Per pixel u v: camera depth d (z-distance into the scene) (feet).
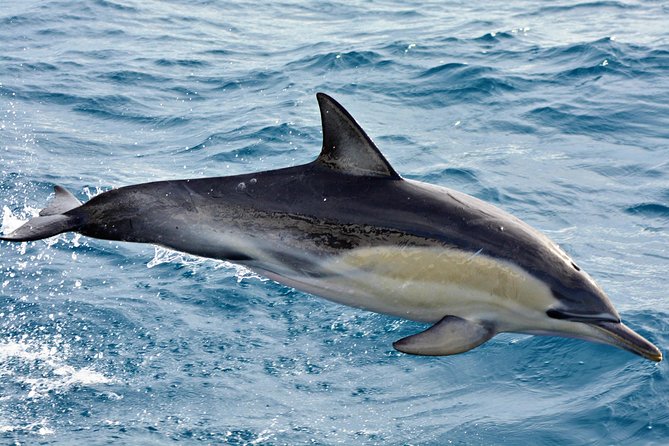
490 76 63.05
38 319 34.78
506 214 20.35
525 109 57.88
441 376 30.96
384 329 33.86
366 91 62.28
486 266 19.03
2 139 53.78
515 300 19.08
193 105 60.80
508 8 84.94
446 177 47.85
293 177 20.03
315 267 19.27
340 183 19.86
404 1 90.79
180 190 20.18
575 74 63.57
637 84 61.41
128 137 55.16
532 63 66.08
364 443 27.91
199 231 19.77
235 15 86.12
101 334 33.94
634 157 50.24
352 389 30.66
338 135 19.92
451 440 27.63
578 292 19.24
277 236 19.42
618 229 41.78
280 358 32.45
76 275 38.06
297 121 56.13
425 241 19.10
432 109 58.80
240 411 29.73
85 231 20.34
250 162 50.78
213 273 38.06
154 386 31.01
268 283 37.29
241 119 57.11
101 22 82.07
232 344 33.30
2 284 37.19
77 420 29.32
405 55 69.05
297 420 29.17
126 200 20.30
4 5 87.04
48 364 32.09
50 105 60.34
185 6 89.04
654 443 26.53
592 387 29.37
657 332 31.89
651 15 78.59
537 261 19.29
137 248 40.42
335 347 32.94
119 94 62.49
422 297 19.08
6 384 31.01
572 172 48.47
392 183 19.97
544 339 32.01
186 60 70.54
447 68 65.31
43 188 46.78
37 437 28.50
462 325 18.89
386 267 19.06
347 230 19.25
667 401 28.14
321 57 69.56
